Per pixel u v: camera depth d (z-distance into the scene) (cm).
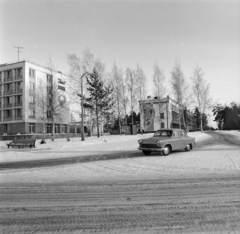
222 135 2898
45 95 3566
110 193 518
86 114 3106
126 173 764
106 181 648
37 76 4612
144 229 326
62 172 820
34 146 2048
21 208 427
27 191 552
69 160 1165
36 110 4291
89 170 842
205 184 586
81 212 400
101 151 1541
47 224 351
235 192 509
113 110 3288
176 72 3794
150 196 489
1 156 1420
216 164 880
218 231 316
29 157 1362
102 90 2909
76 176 737
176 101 3919
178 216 373
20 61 4431
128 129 3559
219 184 584
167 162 961
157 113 5622
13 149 1939
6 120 4541
